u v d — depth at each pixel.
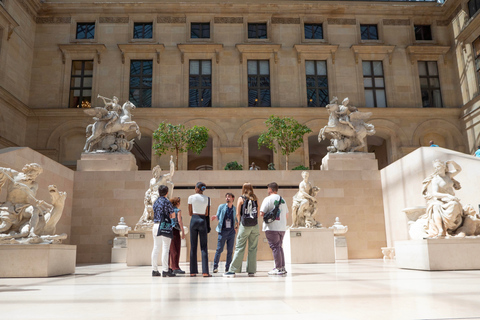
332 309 3.18
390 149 29.22
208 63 30.11
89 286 5.38
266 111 28.56
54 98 28.70
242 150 28.27
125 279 6.56
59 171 15.13
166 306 3.44
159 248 7.27
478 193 11.77
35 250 7.36
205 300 3.78
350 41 30.73
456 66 30.16
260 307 3.31
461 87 29.55
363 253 16.67
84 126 28.05
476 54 28.11
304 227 12.72
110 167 16.89
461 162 12.56
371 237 16.86
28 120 28.02
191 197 7.12
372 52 30.38
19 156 12.42
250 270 6.97
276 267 7.03
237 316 2.91
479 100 27.11
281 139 21.69
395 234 16.08
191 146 22.09
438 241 8.02
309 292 4.33
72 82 29.48
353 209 17.06
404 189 15.47
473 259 7.98
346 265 10.62
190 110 28.31
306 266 10.26
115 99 18.03
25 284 5.80
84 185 16.42
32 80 28.83
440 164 8.98
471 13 28.58
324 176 17.22
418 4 31.28
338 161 17.72
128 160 17.00
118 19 30.20
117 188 16.42
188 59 29.81
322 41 30.55
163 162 27.59
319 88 30.14
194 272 6.94
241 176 16.86
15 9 26.52
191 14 30.42
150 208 13.41
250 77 30.00
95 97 28.75
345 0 30.98
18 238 7.71
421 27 31.80
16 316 3.01
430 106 30.47
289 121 22.09
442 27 31.42
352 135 18.31
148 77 29.72
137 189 16.42
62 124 27.98
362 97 29.75
